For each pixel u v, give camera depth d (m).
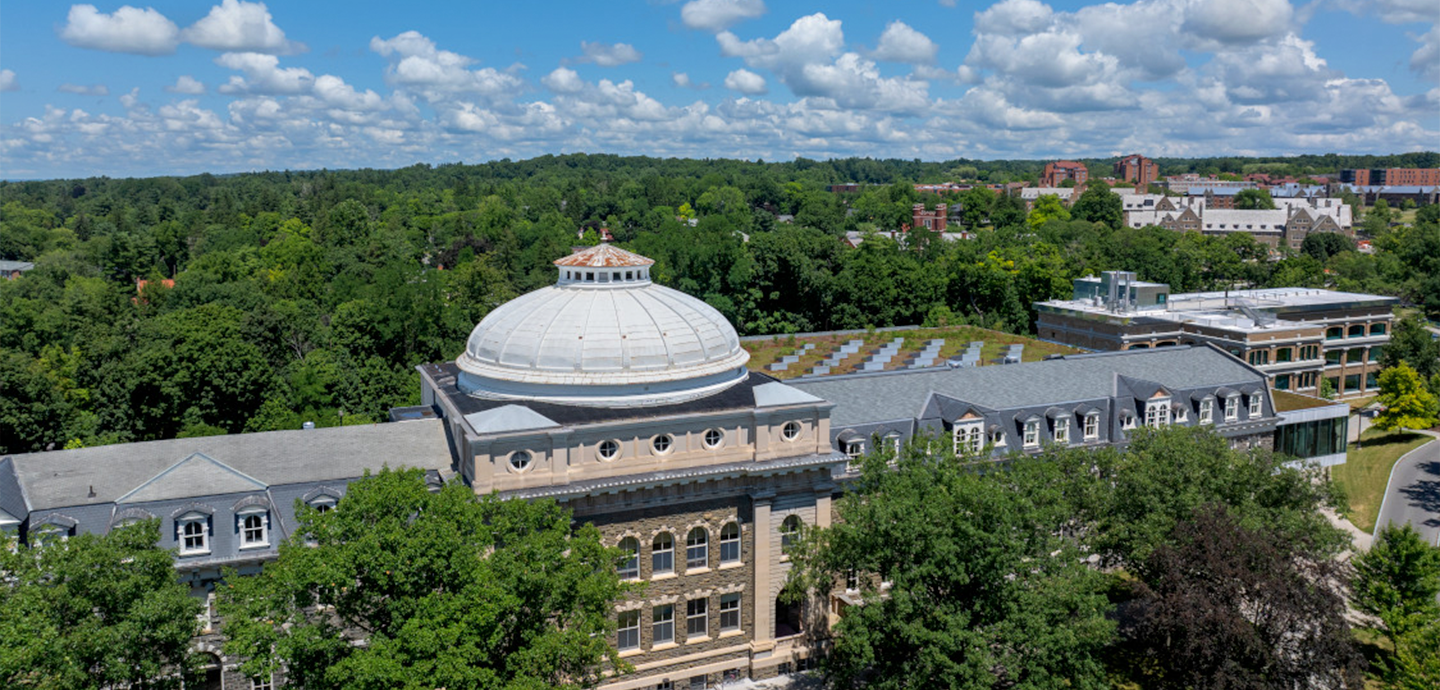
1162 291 141.75
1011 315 180.12
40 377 95.94
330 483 56.44
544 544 45.81
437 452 61.41
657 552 59.34
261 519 53.78
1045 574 52.44
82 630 39.22
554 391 60.81
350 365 118.44
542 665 44.00
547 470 55.72
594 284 65.19
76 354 123.75
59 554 41.19
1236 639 52.00
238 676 53.44
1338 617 53.31
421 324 127.38
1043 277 180.62
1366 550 82.81
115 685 43.88
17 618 38.06
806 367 119.75
